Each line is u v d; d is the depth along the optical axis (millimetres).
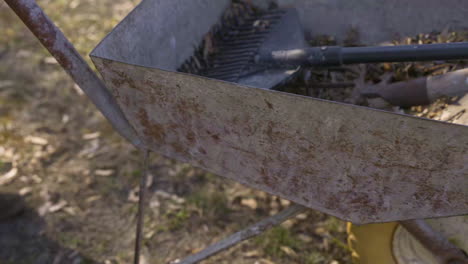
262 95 1233
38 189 2617
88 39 3777
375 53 1646
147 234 2379
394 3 1937
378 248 1808
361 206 1394
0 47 3691
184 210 2488
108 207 2529
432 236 1613
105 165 2766
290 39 1949
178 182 2654
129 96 1460
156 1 1635
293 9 2088
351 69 1952
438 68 1819
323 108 1186
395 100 1788
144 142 1616
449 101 1668
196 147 1522
